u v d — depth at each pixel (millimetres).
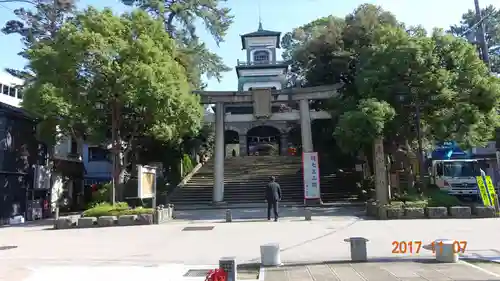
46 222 21234
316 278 7320
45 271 8328
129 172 30328
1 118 21375
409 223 14672
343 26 30188
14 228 17625
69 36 18188
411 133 21125
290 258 9328
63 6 32688
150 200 26109
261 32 50688
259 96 27562
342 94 25625
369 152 24578
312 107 32188
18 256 10258
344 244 10977
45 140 22641
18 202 22125
